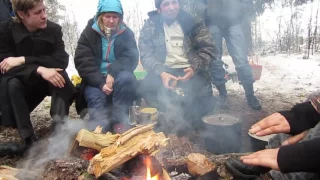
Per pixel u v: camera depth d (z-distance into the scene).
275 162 1.31
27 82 2.65
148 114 2.70
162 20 3.31
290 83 4.53
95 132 2.18
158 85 3.22
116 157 1.75
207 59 3.20
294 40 6.59
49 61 2.77
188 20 3.27
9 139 2.88
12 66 2.62
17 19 2.68
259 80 4.76
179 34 3.30
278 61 5.74
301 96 3.98
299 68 5.20
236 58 3.81
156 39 3.31
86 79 2.93
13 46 2.76
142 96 3.24
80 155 2.11
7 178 1.83
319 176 1.39
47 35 2.78
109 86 2.84
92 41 2.98
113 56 3.07
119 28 3.03
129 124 2.73
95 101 2.83
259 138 2.29
